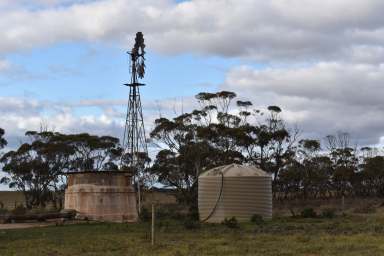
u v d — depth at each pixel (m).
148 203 71.06
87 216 42.03
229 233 27.97
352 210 57.59
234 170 39.75
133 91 62.75
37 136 83.88
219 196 39.16
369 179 99.88
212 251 20.19
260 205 39.12
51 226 35.25
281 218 40.50
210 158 76.81
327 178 94.81
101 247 22.17
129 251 20.69
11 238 26.83
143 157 67.25
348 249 20.17
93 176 43.06
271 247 21.30
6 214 39.75
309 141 92.19
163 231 29.78
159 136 79.69
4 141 79.75
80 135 82.38
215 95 80.88
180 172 78.75
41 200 80.69
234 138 78.19
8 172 79.88
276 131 82.12
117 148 85.31
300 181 88.75
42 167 80.12
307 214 41.69
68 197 44.09
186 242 23.41
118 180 43.94
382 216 41.22
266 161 83.88
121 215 43.12
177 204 73.06
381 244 21.44
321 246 21.03
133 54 62.38
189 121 79.56
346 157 101.81
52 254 20.41
